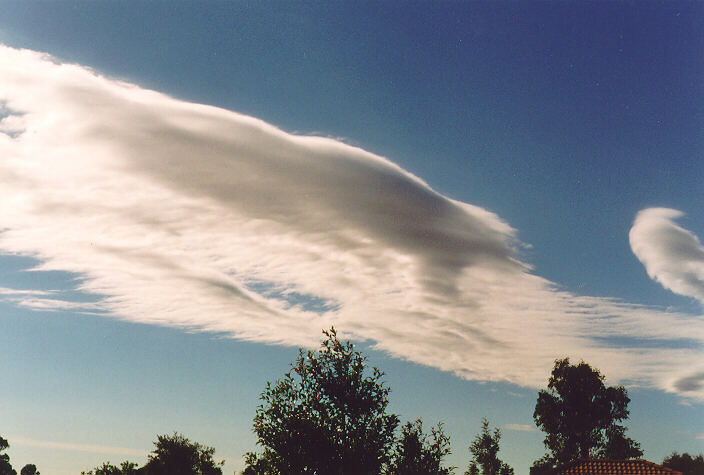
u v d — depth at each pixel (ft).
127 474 160.97
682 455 257.14
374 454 100.63
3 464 422.82
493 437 308.40
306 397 105.50
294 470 99.50
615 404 249.75
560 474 118.42
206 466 174.09
